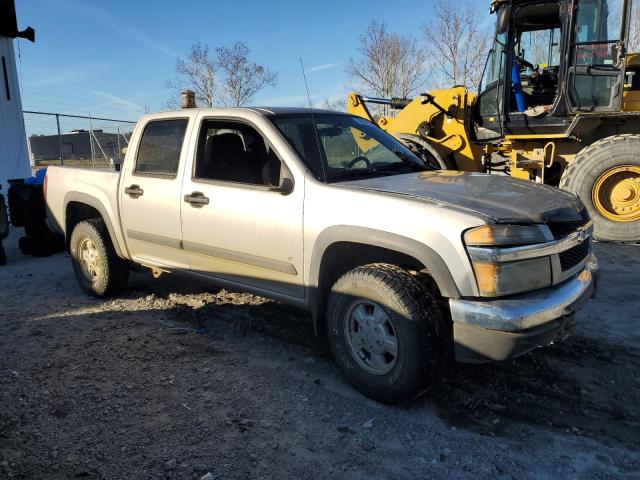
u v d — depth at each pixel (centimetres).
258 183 417
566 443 304
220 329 485
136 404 355
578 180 781
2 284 659
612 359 402
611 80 791
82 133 2047
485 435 314
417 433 317
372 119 1049
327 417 336
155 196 482
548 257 322
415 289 327
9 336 480
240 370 403
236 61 2839
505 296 308
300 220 376
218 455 299
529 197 351
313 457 297
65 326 502
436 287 356
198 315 519
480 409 341
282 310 524
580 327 460
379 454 298
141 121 516
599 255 698
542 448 301
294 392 368
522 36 914
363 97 1059
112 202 534
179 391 372
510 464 287
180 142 471
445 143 969
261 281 420
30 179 838
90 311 545
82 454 302
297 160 390
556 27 891
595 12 782
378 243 334
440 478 278
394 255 369
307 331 472
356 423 329
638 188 760
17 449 307
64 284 652
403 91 2805
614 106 794
